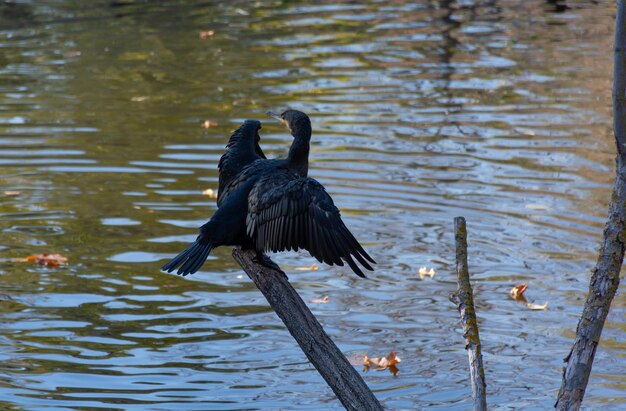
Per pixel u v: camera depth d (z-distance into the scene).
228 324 10.52
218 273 12.02
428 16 28.31
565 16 28.17
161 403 8.74
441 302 11.03
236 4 30.19
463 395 8.92
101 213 13.63
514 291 11.12
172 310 10.80
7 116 18.41
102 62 22.89
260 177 6.94
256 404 8.78
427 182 14.84
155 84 20.88
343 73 21.80
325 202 6.05
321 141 16.89
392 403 8.79
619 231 5.62
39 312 10.66
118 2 30.45
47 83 20.95
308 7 29.72
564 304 10.89
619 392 8.99
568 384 5.66
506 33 25.94
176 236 12.82
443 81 21.12
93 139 17.00
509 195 14.29
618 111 5.64
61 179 14.98
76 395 8.84
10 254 12.23
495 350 9.87
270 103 19.31
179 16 28.31
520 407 8.70
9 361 9.48
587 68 22.09
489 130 17.58
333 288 11.47
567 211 13.63
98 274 11.71
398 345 9.97
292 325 6.52
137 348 9.88
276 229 6.24
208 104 19.28
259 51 23.92
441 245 12.60
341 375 6.32
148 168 15.48
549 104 19.25
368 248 12.50
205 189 14.59
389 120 18.20
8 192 14.38
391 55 23.50
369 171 15.30
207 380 9.23
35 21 27.53
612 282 5.62
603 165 15.62
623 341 10.05
